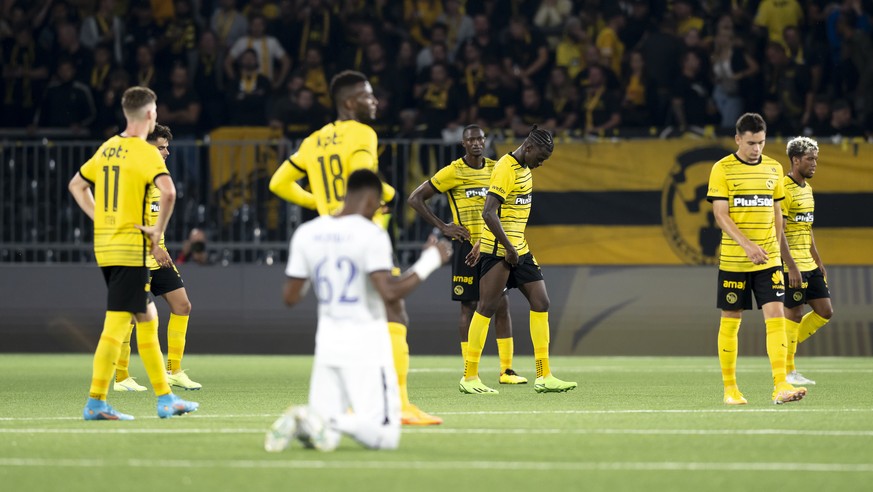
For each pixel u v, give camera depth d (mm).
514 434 24375
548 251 58906
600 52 68375
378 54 69062
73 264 61125
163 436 24344
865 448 22250
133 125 27656
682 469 19578
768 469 19609
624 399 33938
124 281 27375
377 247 20812
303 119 66000
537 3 73438
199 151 61562
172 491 17484
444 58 68062
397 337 26297
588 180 58750
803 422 27000
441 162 59906
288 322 59688
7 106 71438
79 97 69375
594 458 20812
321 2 71375
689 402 32781
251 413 30188
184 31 72438
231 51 69875
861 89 67625
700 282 57656
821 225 57750
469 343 36656
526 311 58750
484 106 66562
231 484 18031
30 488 17844
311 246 21188
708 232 58094
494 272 36312
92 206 28266
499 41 72625
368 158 25094
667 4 71812
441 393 36438
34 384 40938
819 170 57750
